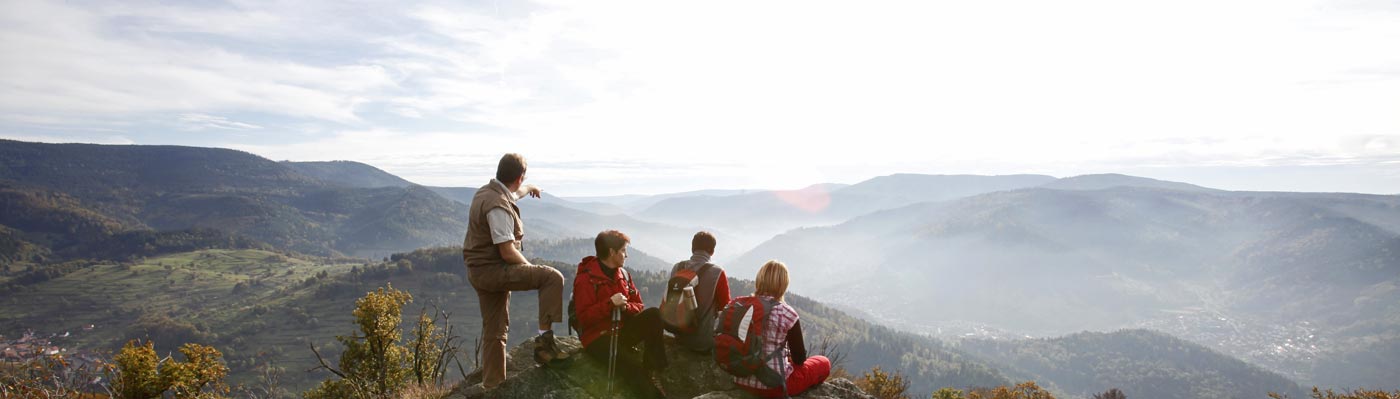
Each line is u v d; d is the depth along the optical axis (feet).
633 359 21.52
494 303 22.04
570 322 22.61
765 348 20.22
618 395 21.43
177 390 45.83
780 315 20.45
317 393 57.21
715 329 21.38
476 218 21.17
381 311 48.32
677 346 24.86
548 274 21.59
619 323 21.52
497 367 21.95
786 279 21.22
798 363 21.11
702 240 24.43
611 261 22.20
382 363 47.85
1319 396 70.85
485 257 21.17
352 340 50.42
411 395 26.78
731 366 20.62
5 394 33.94
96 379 39.50
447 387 25.95
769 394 20.43
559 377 22.07
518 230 21.52
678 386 22.84
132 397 42.22
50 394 35.53
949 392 84.33
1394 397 65.72
